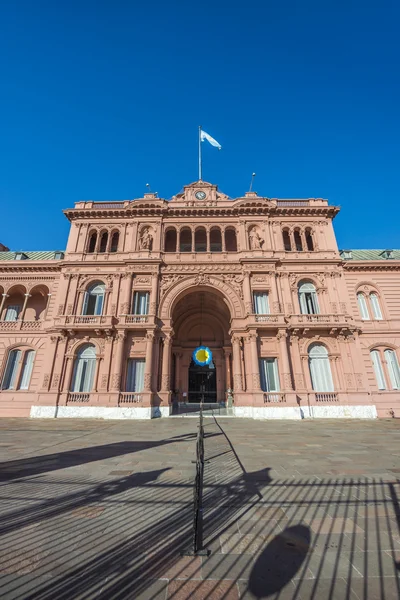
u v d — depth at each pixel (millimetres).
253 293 25516
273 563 3658
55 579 3355
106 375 22234
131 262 25906
